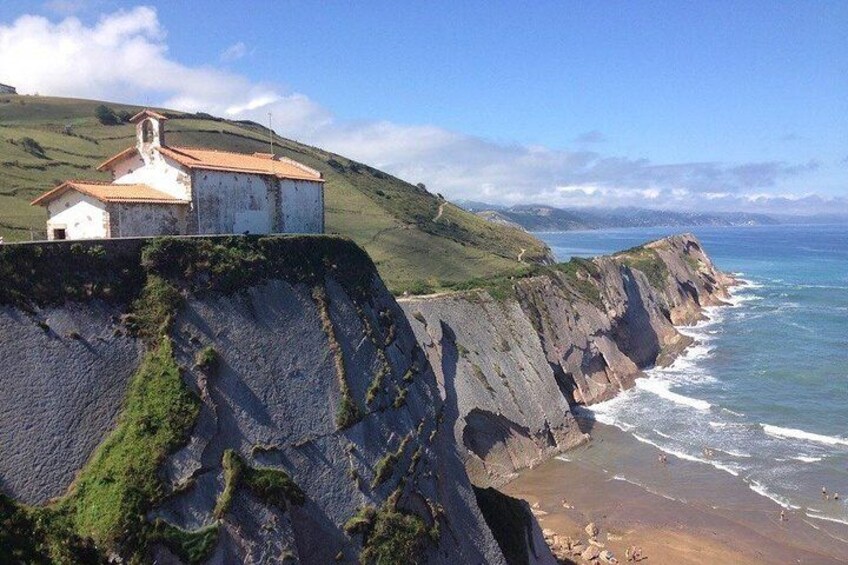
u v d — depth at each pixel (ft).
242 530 77.61
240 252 96.78
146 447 74.38
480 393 194.80
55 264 77.61
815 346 316.81
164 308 84.33
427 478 107.04
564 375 246.88
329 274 110.52
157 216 106.93
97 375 76.38
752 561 142.92
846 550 145.18
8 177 275.18
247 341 90.99
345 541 89.30
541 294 265.95
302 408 92.84
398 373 114.21
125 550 68.03
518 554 124.47
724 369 285.64
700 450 198.39
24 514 65.41
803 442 200.23
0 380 69.21
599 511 166.61
